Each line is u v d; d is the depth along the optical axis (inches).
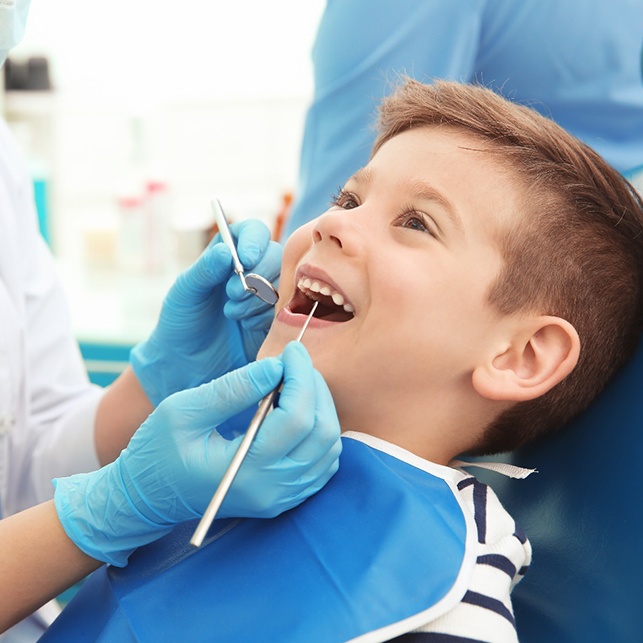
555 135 34.2
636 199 35.9
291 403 28.3
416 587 27.0
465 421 33.6
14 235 45.6
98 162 91.6
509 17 44.6
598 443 33.9
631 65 46.0
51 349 48.6
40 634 41.8
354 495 30.2
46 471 44.8
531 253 32.2
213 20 87.8
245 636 27.0
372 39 45.3
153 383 41.6
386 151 34.2
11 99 90.1
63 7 89.0
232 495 28.4
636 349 34.4
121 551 30.6
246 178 90.8
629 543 31.2
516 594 33.9
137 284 86.7
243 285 34.8
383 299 31.0
